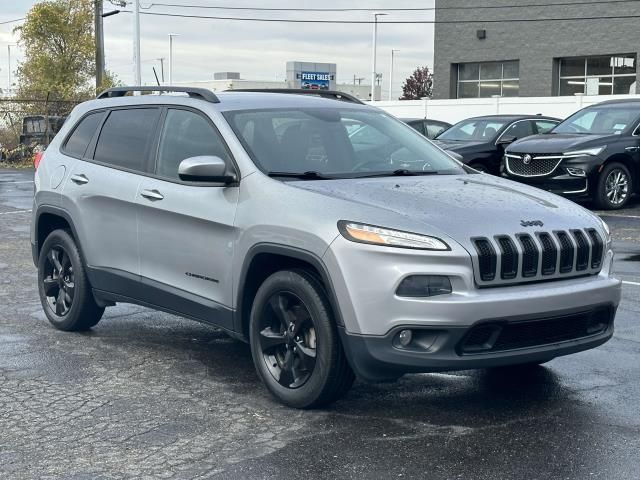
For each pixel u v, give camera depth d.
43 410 5.43
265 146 5.88
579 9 38.78
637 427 5.09
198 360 6.52
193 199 5.96
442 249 4.86
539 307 4.99
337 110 6.53
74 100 37.12
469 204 5.30
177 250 6.12
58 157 7.39
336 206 5.19
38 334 7.27
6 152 33.47
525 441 4.88
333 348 5.13
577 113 16.94
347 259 4.97
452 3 42.97
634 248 11.35
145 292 6.43
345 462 4.60
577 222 5.40
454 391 5.76
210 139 6.07
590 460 4.61
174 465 4.57
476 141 18.27
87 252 6.93
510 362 5.02
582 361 6.40
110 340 7.09
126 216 6.52
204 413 5.36
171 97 6.55
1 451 4.77
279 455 4.70
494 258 4.96
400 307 4.85
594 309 5.27
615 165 15.37
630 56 38.03
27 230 13.55
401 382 5.96
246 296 5.67
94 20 40.09
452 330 4.83
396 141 6.48
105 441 4.91
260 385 5.90
